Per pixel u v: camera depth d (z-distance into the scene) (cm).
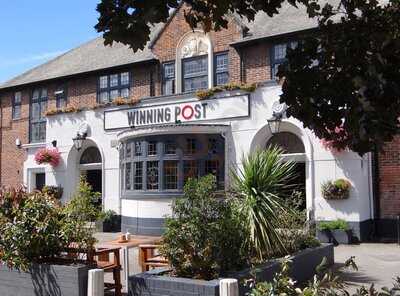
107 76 2172
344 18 318
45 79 2323
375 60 277
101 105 1970
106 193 1944
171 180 1628
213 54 1909
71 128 2075
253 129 1605
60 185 2088
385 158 1501
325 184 1468
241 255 779
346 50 302
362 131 271
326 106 316
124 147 1773
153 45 2056
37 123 2388
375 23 308
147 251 944
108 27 283
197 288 651
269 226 840
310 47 320
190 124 1617
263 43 1792
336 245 1392
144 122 1834
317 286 388
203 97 1698
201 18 346
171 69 2012
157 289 685
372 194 1510
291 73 322
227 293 549
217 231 732
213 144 1631
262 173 874
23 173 2372
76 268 741
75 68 2297
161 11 279
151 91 2041
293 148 1590
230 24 1869
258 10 326
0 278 821
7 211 832
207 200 744
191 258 732
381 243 1420
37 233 794
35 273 780
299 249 962
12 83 2508
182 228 733
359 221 1434
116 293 818
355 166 1451
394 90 265
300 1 339
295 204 1083
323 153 1492
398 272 992
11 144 2469
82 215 821
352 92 299
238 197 871
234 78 1847
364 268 1041
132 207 1709
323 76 312
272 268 776
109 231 1870
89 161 2083
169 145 1634
